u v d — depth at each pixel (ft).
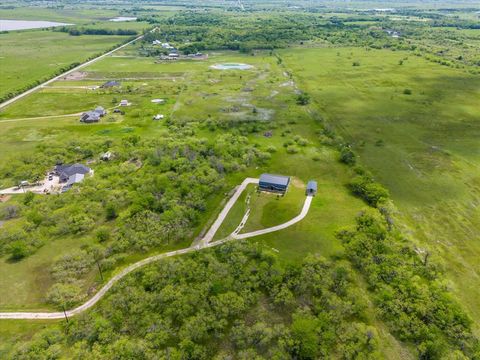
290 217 250.37
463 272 205.05
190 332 166.71
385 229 230.89
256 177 304.09
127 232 229.66
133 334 168.04
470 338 163.73
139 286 191.72
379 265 202.59
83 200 266.36
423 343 160.04
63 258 209.77
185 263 205.16
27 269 206.69
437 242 227.81
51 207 258.57
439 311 173.58
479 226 242.78
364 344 162.30
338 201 268.41
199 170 302.45
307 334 162.09
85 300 187.11
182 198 266.77
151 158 323.78
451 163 324.60
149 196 261.24
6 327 171.73
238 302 180.04
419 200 271.69
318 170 314.76
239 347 162.30
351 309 177.58
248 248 216.54
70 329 168.35
